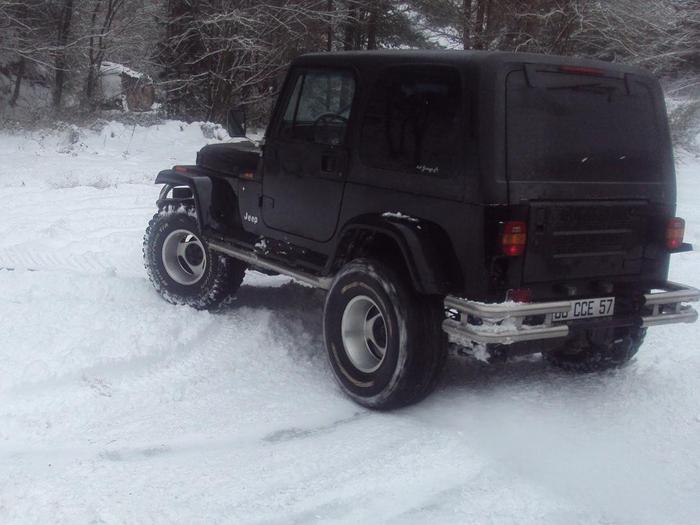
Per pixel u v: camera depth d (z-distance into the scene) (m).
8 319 6.10
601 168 5.07
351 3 25.31
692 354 6.38
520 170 4.69
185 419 4.93
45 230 9.63
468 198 4.68
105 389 5.25
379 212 5.27
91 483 4.03
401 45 26.84
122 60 25.92
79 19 23.44
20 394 5.07
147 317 6.40
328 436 4.74
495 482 4.20
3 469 4.16
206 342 6.20
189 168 7.04
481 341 4.55
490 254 4.62
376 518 3.82
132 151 18.53
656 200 5.34
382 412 5.14
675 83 24.53
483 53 4.79
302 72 5.96
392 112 5.20
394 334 4.91
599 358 5.78
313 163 5.77
